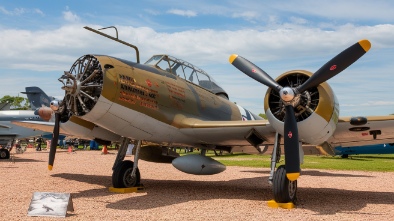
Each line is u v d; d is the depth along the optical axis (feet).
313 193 28.63
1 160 63.93
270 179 22.17
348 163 67.31
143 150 31.12
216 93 33.40
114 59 23.85
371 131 24.22
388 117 21.97
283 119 22.20
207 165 27.76
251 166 58.13
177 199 24.22
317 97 21.53
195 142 28.73
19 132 78.89
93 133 28.12
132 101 23.65
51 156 26.45
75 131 27.86
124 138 27.78
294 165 20.47
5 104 87.81
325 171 50.57
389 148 82.28
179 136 27.25
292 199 22.40
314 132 20.90
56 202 18.57
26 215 18.37
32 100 116.88
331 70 20.26
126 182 27.27
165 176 41.73
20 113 82.53
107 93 22.29
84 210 19.98
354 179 40.19
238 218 18.39
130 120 24.04
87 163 59.06
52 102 25.63
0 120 80.94
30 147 143.02
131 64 24.99
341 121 22.67
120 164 27.22
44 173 40.88
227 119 33.19
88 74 23.56
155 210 20.24
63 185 30.68
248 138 25.52
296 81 22.34
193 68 31.45
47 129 39.96
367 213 20.39
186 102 27.89
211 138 27.58
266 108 21.98
